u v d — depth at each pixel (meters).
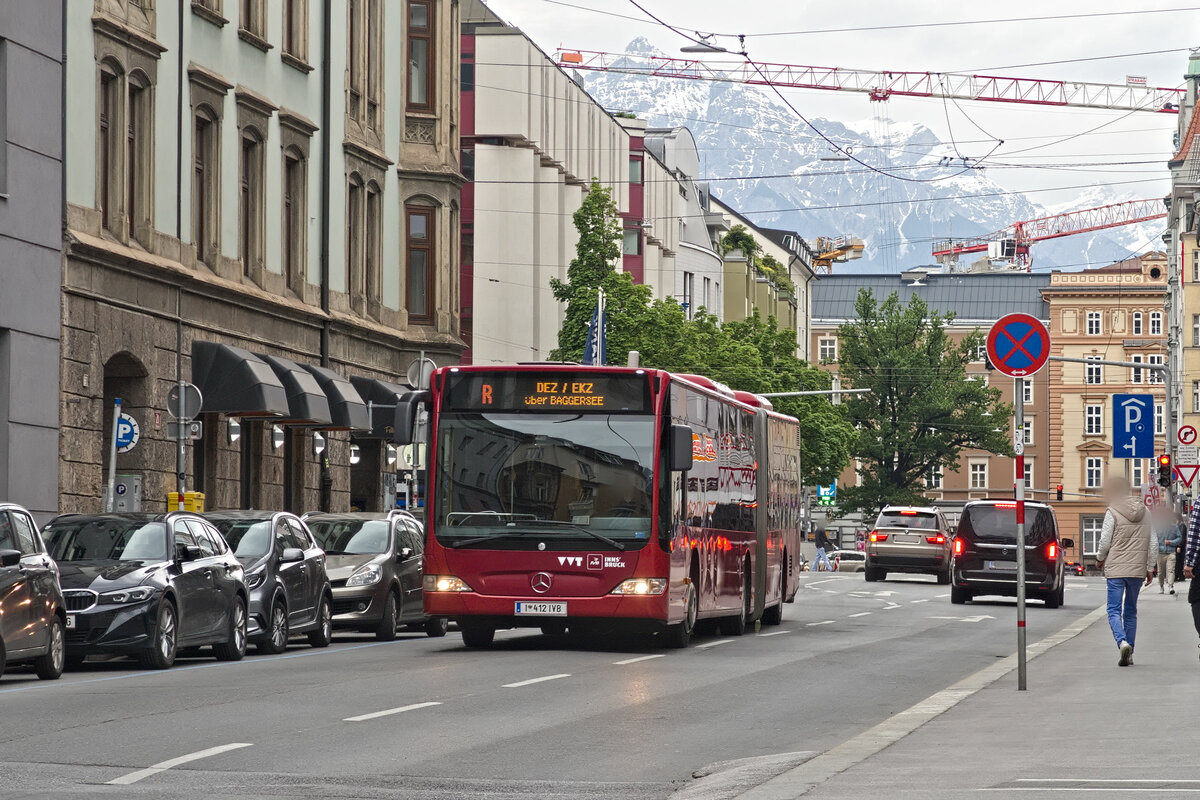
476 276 82.00
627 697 20.12
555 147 88.06
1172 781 12.22
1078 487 157.00
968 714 17.72
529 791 12.88
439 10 59.56
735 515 33.50
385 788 12.91
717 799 12.16
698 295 117.69
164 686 21.27
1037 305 162.25
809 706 19.67
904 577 77.44
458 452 27.84
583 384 27.81
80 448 38.34
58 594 23.06
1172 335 127.00
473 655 27.00
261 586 28.58
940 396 135.25
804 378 98.81
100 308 39.12
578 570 27.34
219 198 45.53
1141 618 37.84
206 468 44.84
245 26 48.00
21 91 36.31
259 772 13.66
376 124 56.66
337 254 53.25
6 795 12.41
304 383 47.16
